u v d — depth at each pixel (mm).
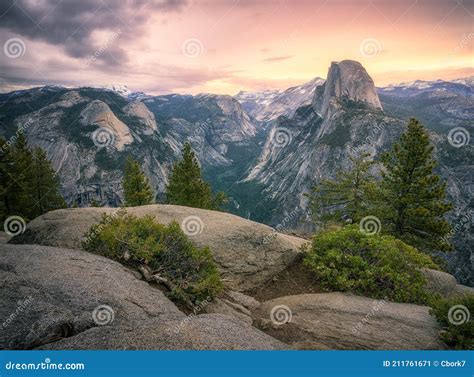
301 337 9992
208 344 7258
